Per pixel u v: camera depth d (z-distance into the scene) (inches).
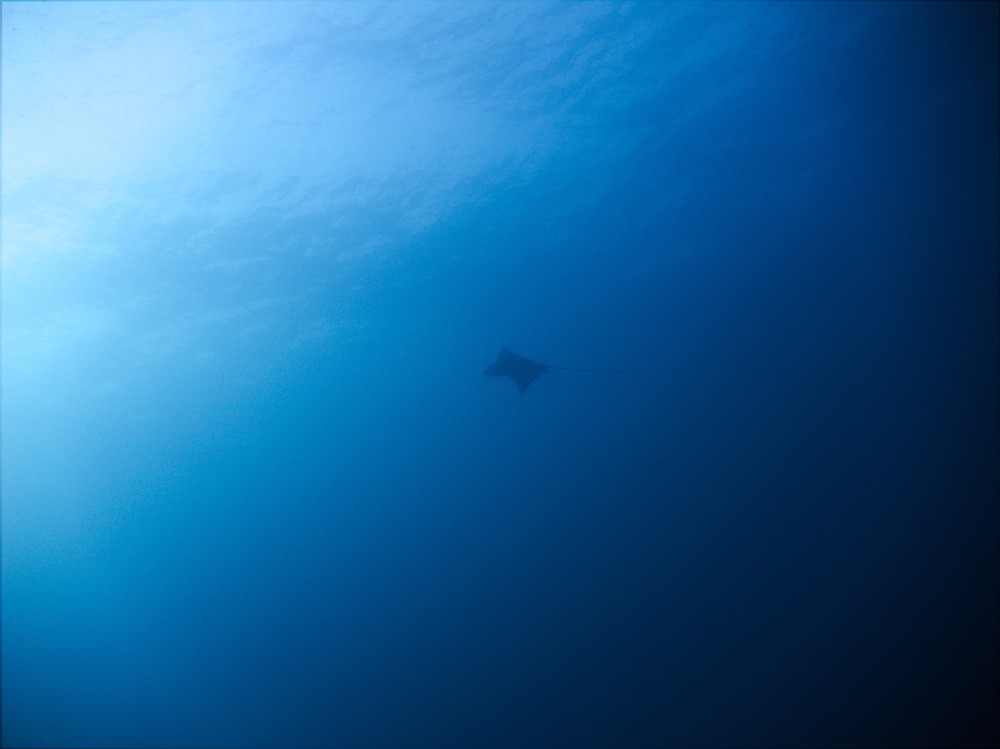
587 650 575.5
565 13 382.0
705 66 473.7
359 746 565.6
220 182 413.4
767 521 623.2
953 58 601.3
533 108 452.4
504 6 364.2
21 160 358.6
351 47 359.6
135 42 324.2
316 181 441.1
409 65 382.6
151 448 796.0
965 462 520.4
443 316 730.2
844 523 543.8
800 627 451.8
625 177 591.5
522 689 559.2
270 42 344.2
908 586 426.6
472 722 534.3
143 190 400.2
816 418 754.8
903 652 372.5
